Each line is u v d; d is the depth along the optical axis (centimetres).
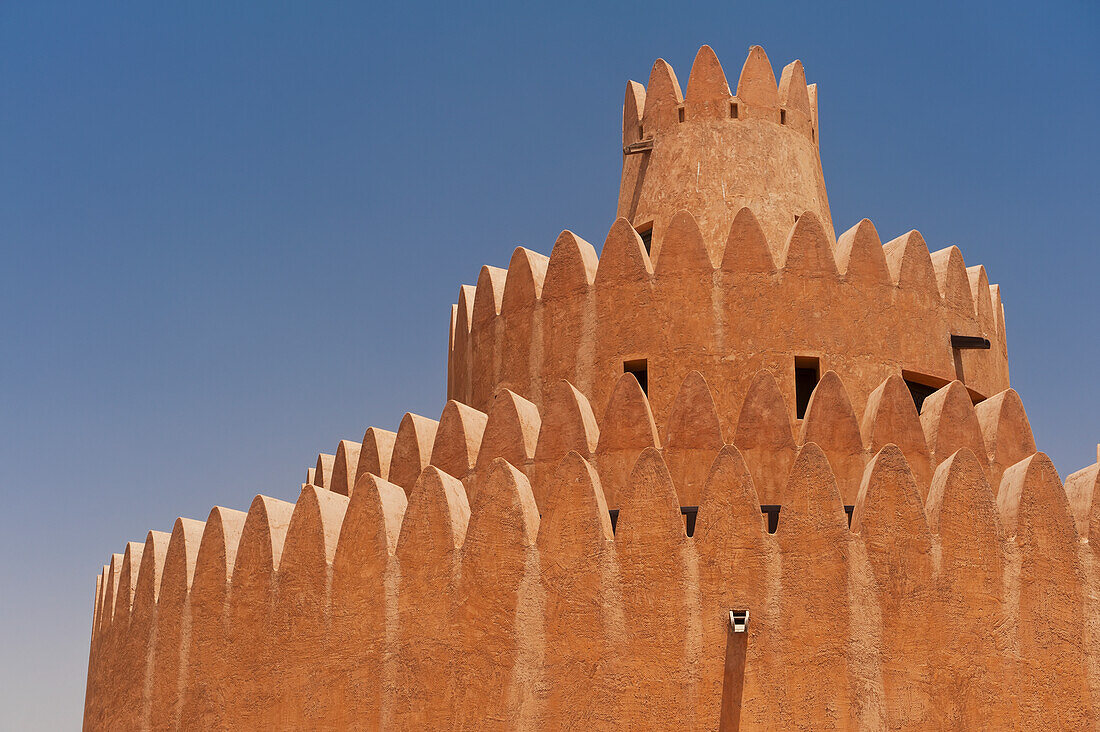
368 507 2444
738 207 2967
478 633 2291
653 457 2273
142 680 2697
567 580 2262
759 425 2500
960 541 2234
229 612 2561
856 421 2498
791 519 2220
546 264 2953
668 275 2722
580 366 2758
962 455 2275
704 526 2234
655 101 3131
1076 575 2278
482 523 2333
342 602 2422
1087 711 2225
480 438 2730
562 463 2316
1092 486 2327
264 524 2561
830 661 2158
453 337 3341
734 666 2175
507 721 2241
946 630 2192
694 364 2664
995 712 2177
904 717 2145
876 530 2214
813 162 3122
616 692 2197
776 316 2673
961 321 2839
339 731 2366
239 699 2498
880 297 2728
